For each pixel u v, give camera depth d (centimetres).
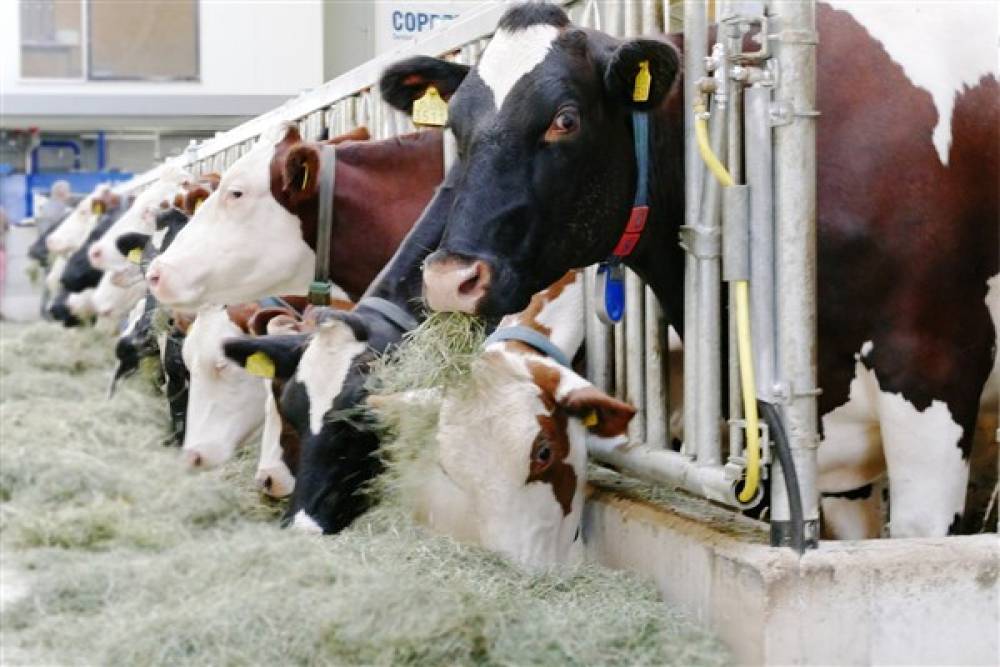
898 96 351
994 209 359
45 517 545
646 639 309
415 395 385
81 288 1372
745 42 347
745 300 304
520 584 347
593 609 326
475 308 317
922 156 347
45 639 367
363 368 429
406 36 1082
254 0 1662
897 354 343
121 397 845
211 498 566
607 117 335
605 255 352
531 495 380
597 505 396
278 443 505
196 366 636
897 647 295
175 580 393
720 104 321
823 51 355
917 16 366
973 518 431
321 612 319
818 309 346
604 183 337
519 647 302
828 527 396
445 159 562
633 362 402
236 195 555
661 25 407
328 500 419
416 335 374
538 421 379
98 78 1906
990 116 364
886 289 344
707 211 337
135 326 916
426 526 390
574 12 480
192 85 1809
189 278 552
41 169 2375
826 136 346
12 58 1928
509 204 320
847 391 354
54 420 775
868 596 293
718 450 344
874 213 342
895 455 349
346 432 423
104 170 2342
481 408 380
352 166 563
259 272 561
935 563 295
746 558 297
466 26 571
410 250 452
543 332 436
